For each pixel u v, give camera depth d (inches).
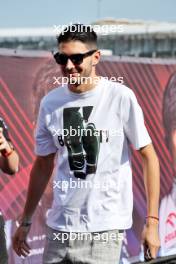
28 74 246.1
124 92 167.9
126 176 171.2
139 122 167.9
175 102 326.3
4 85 237.5
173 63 325.1
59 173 170.6
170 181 318.3
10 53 239.9
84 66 165.9
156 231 168.7
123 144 169.9
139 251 294.0
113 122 167.9
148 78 308.0
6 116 237.1
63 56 165.6
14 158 171.6
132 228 291.1
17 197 239.5
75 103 168.7
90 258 168.6
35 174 179.6
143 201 297.7
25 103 244.7
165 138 317.7
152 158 170.4
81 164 167.9
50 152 176.6
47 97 171.9
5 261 177.6
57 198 171.0
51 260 173.2
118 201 169.9
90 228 167.6
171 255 301.9
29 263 245.3
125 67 294.0
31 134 245.8
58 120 169.9
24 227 183.6
